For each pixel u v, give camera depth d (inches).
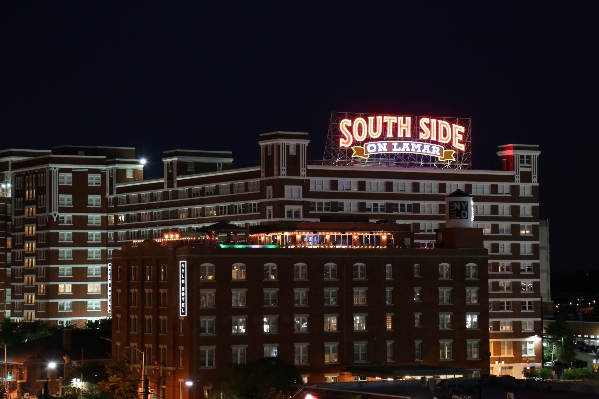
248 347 7308.1
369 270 7667.3
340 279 7593.5
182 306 7160.4
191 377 7126.0
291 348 7416.3
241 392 6520.7
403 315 7721.5
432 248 7859.3
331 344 7519.7
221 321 7249.0
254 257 7367.1
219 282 7258.9
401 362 7691.9
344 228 7849.4
